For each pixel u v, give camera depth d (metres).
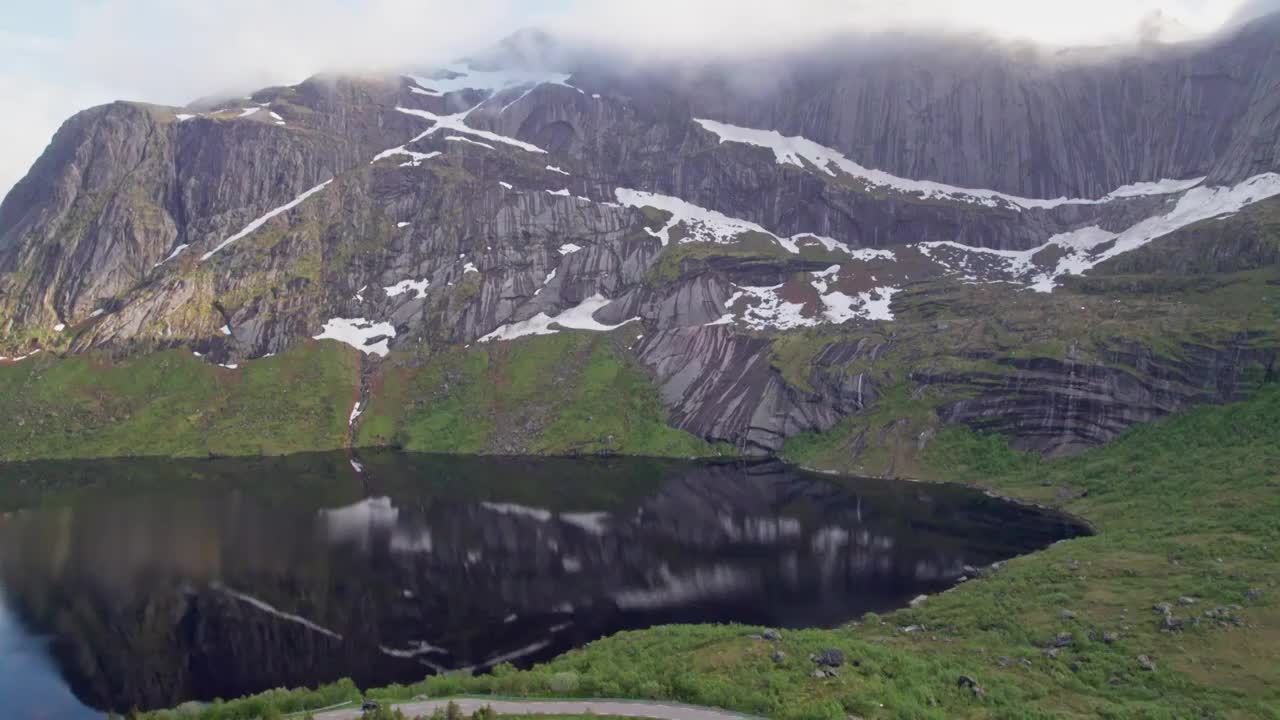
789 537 118.94
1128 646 67.12
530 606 91.50
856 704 52.72
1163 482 122.56
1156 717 53.91
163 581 100.25
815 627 82.12
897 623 81.25
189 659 78.12
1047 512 128.12
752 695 53.59
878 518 129.00
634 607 90.50
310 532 122.25
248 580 100.56
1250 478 108.56
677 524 127.50
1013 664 65.81
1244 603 71.31
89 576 101.94
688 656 64.56
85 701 70.12
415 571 104.19
